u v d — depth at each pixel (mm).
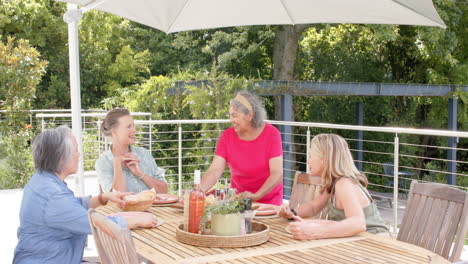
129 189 3135
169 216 2627
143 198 2623
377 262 1880
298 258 1925
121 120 3135
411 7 2729
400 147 14656
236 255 1963
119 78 15945
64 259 2154
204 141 9664
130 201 2578
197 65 14781
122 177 3033
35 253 2113
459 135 3670
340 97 14820
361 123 12930
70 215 2078
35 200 2102
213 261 1883
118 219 1991
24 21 14930
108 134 3172
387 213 9969
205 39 14984
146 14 3551
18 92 8344
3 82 8297
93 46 15883
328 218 2549
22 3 14578
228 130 3441
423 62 15016
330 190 2463
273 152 3283
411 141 14984
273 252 2008
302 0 3256
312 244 2127
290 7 3410
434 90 11352
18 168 8000
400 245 2117
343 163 2400
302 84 10008
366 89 10531
